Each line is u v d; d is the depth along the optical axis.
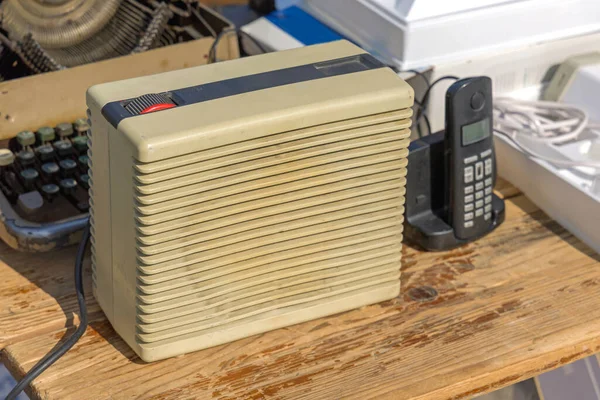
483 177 1.00
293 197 0.80
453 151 0.96
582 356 0.89
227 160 0.75
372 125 0.81
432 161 1.00
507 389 1.00
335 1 1.25
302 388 0.81
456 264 0.99
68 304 0.92
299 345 0.87
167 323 0.81
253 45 1.27
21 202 0.98
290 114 0.76
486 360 0.85
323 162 0.80
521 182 1.09
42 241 0.94
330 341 0.87
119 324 0.85
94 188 0.83
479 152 0.98
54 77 1.05
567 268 0.98
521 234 1.04
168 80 0.83
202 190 0.75
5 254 0.99
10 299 0.92
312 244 0.84
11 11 1.19
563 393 1.02
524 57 1.17
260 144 0.76
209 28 1.18
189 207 0.76
